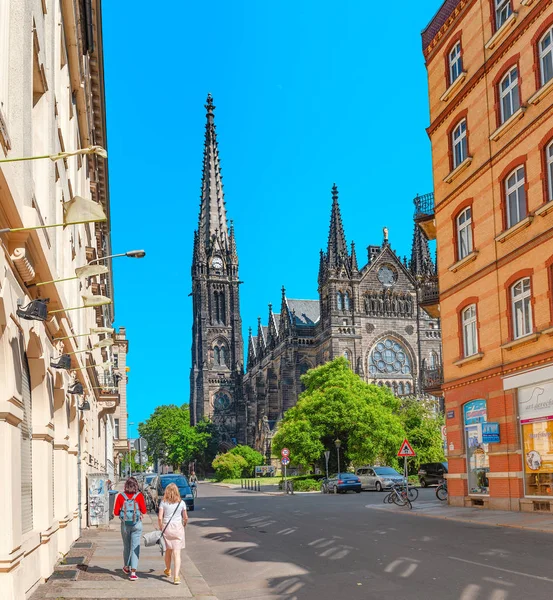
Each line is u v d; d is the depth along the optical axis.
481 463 32.69
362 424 75.81
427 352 113.00
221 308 161.50
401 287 114.50
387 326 112.81
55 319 15.59
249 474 125.44
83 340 29.70
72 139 23.45
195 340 162.25
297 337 122.19
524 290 29.67
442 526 25.22
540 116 28.34
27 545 12.88
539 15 28.67
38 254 12.69
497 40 31.75
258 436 138.50
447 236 36.31
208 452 149.25
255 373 148.62
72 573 16.20
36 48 13.12
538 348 28.12
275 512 36.69
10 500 10.92
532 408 28.48
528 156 29.22
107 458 71.69
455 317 35.19
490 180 32.19
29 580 13.24
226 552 20.61
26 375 13.88
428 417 85.62
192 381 161.88
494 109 32.00
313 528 26.31
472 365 33.34
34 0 12.62
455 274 35.34
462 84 35.06
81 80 24.53
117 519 36.34
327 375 83.06
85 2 23.11
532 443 28.50
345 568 16.19
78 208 11.27
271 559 18.42
